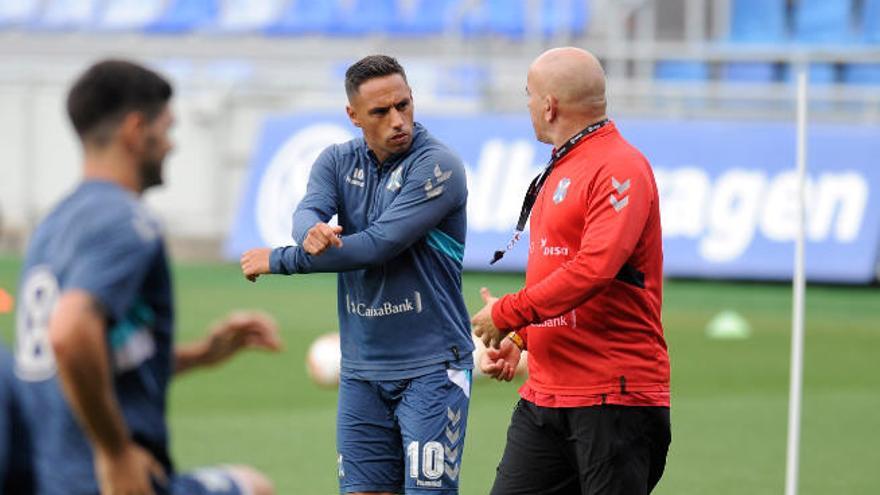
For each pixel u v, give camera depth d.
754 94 66.12
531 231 19.55
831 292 59.00
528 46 77.81
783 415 35.94
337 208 21.34
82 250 12.97
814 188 59.56
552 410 19.06
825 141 60.00
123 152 13.55
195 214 70.31
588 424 18.70
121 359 13.35
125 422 13.38
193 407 36.50
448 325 20.88
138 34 90.88
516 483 19.61
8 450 13.83
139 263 13.03
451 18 81.38
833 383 40.56
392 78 20.31
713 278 61.31
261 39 87.94
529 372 19.66
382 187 20.78
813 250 59.00
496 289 57.12
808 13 76.25
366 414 21.17
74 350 12.59
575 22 80.94
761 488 28.39
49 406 13.35
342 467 21.41
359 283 20.81
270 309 53.81
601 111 18.84
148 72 13.62
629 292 18.61
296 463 30.33
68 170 71.50
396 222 20.12
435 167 20.41
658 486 28.50
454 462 20.89
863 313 53.88
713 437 33.28
